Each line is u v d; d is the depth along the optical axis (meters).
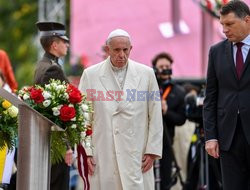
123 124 21.52
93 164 21.64
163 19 44.88
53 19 45.47
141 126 21.64
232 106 21.48
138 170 21.52
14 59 64.75
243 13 21.23
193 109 26.58
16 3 66.75
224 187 21.77
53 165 23.14
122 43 21.34
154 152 21.64
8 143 20.03
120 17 44.94
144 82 21.75
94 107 21.69
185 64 44.53
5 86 27.73
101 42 44.66
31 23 65.44
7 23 66.44
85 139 19.81
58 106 19.34
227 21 21.23
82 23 44.94
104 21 44.94
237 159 21.59
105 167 21.56
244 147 21.48
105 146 21.56
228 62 21.58
